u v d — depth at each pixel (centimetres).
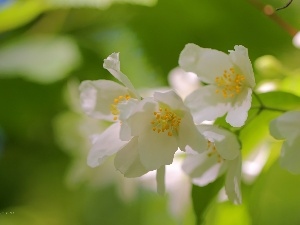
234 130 36
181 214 44
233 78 36
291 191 46
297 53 45
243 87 36
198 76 36
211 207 41
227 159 34
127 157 35
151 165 34
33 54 49
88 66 50
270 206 46
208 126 35
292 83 42
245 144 39
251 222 39
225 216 41
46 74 49
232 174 35
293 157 34
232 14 45
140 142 34
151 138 34
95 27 49
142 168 35
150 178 47
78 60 49
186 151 34
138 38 47
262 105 37
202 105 36
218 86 36
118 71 34
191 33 46
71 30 50
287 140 34
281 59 45
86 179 49
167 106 35
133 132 34
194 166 36
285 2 44
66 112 50
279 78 42
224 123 36
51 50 49
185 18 45
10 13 47
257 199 40
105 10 47
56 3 47
